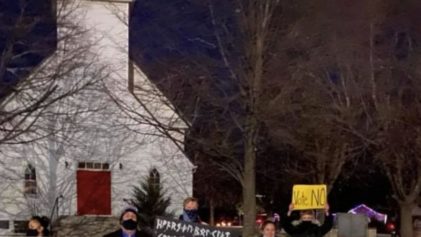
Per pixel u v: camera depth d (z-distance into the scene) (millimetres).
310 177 44562
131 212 11812
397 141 34594
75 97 35438
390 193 52406
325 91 35531
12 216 37250
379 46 37031
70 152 37750
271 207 51781
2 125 29578
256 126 28625
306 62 32594
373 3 36281
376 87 35531
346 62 35969
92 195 38062
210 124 30469
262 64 28938
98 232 36219
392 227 47594
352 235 24984
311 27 32344
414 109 34500
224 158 30906
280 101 29375
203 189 50250
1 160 37062
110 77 37062
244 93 28688
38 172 37531
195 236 13609
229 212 54156
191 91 32531
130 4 37875
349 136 37438
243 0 29562
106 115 37344
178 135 37094
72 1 34125
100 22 37312
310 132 35875
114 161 38250
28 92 32969
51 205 37594
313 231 13406
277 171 45000
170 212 38062
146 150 38531
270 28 30156
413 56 36281
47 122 34344
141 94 35906
